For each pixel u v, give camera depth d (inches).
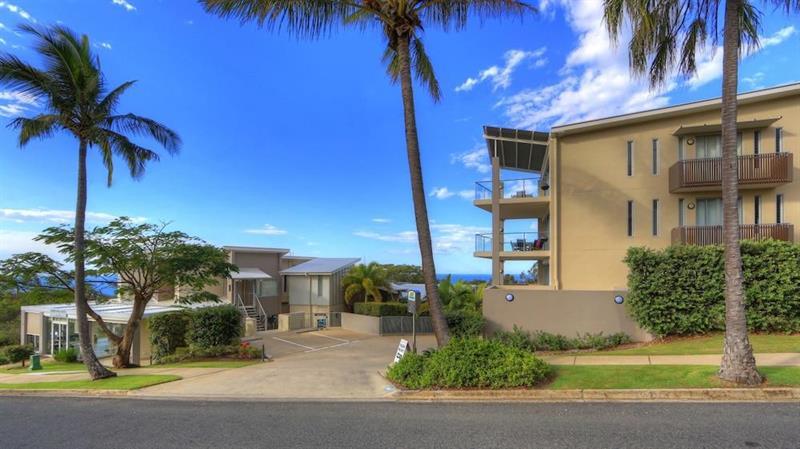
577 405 289.7
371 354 649.6
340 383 399.9
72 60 525.7
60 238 597.3
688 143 668.7
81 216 550.3
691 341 474.3
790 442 209.9
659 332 498.3
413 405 311.6
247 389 393.7
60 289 661.9
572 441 222.4
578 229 724.7
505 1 445.4
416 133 442.0
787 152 608.7
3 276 598.9
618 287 690.2
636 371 346.6
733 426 233.8
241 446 235.5
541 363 350.0
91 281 658.2
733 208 316.2
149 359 805.2
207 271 676.7
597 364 389.1
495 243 837.8
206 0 402.6
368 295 1213.1
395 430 252.7
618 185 705.0
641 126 697.6
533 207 878.4
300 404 331.6
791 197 616.4
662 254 506.9
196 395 381.4
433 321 426.6
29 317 1062.4
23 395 433.7
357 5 440.5
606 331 530.6
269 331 1063.6
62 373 624.1
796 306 474.0
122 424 292.4
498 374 327.9
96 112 546.9
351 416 288.4
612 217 703.7
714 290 486.3
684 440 217.0
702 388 295.4
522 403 301.7
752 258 485.7
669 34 395.9
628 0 344.2
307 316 1165.1
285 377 442.3
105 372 519.5
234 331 717.3
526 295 559.8
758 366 338.3
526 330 555.2
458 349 362.6
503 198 848.9
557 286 723.4
